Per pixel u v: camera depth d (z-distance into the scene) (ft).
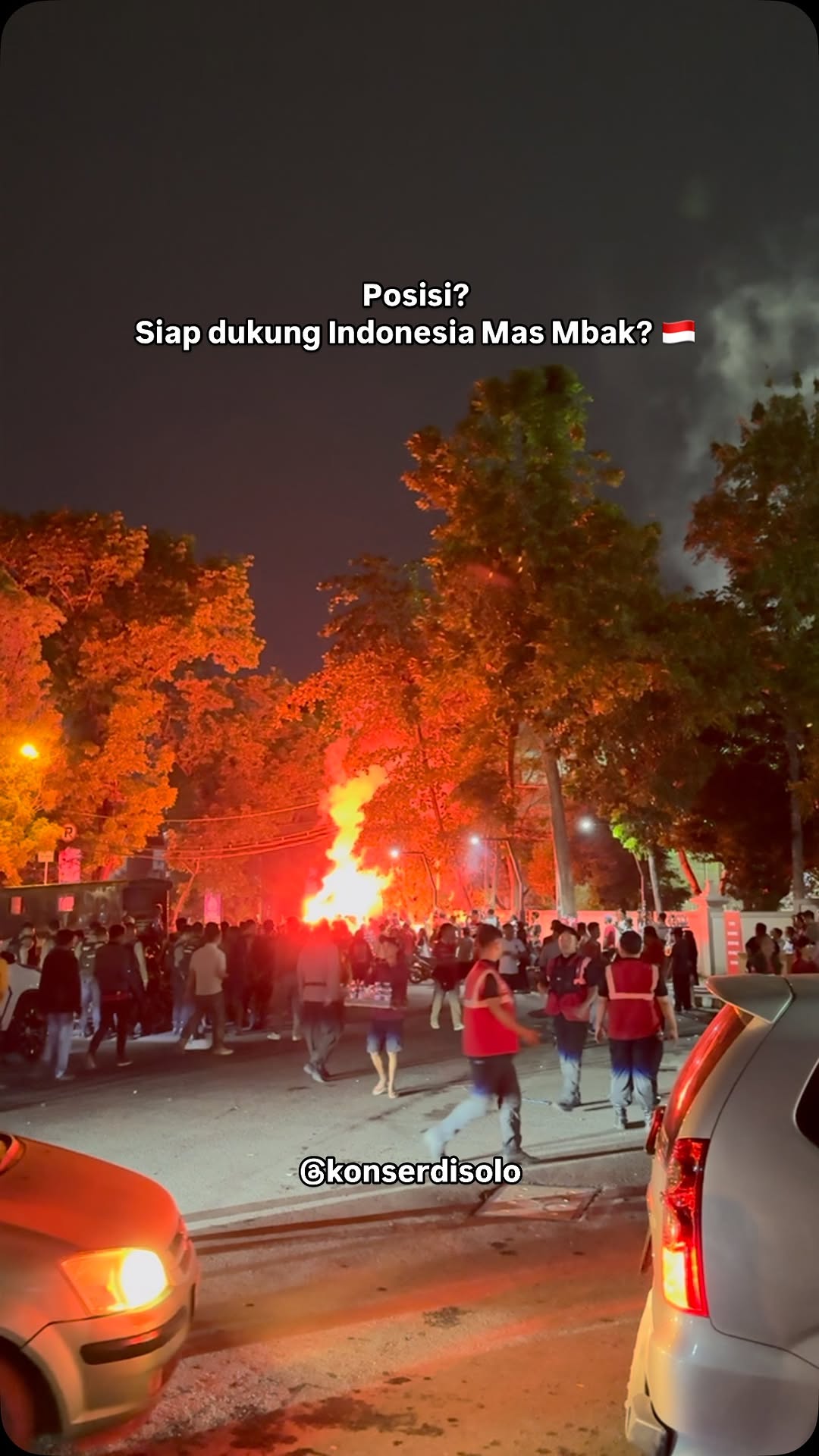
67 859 106.11
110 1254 14.62
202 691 182.70
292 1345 19.07
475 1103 32.40
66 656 143.84
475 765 127.54
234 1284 22.53
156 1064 55.88
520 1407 16.49
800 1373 10.49
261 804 201.36
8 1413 13.47
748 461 119.34
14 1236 14.28
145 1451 15.21
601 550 104.17
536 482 104.94
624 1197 29.73
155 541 152.35
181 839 201.05
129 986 55.83
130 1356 14.21
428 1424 15.96
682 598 110.83
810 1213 10.84
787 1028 11.72
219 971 60.18
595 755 116.06
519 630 105.91
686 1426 10.61
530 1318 20.38
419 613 132.46
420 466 107.65
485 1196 29.91
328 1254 24.62
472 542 104.99
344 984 50.49
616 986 39.37
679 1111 12.63
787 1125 11.20
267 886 233.35
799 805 120.26
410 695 133.49
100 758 140.46
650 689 110.63
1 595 108.27
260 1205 28.84
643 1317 12.09
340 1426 15.93
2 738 105.91
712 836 138.00
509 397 105.40
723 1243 10.87
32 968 62.34
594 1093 47.01
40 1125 39.52
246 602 156.04
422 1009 93.50
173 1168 32.91
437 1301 21.35
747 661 110.42
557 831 111.04
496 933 33.30
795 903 117.60
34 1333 13.61
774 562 115.24
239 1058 57.93
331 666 134.41
